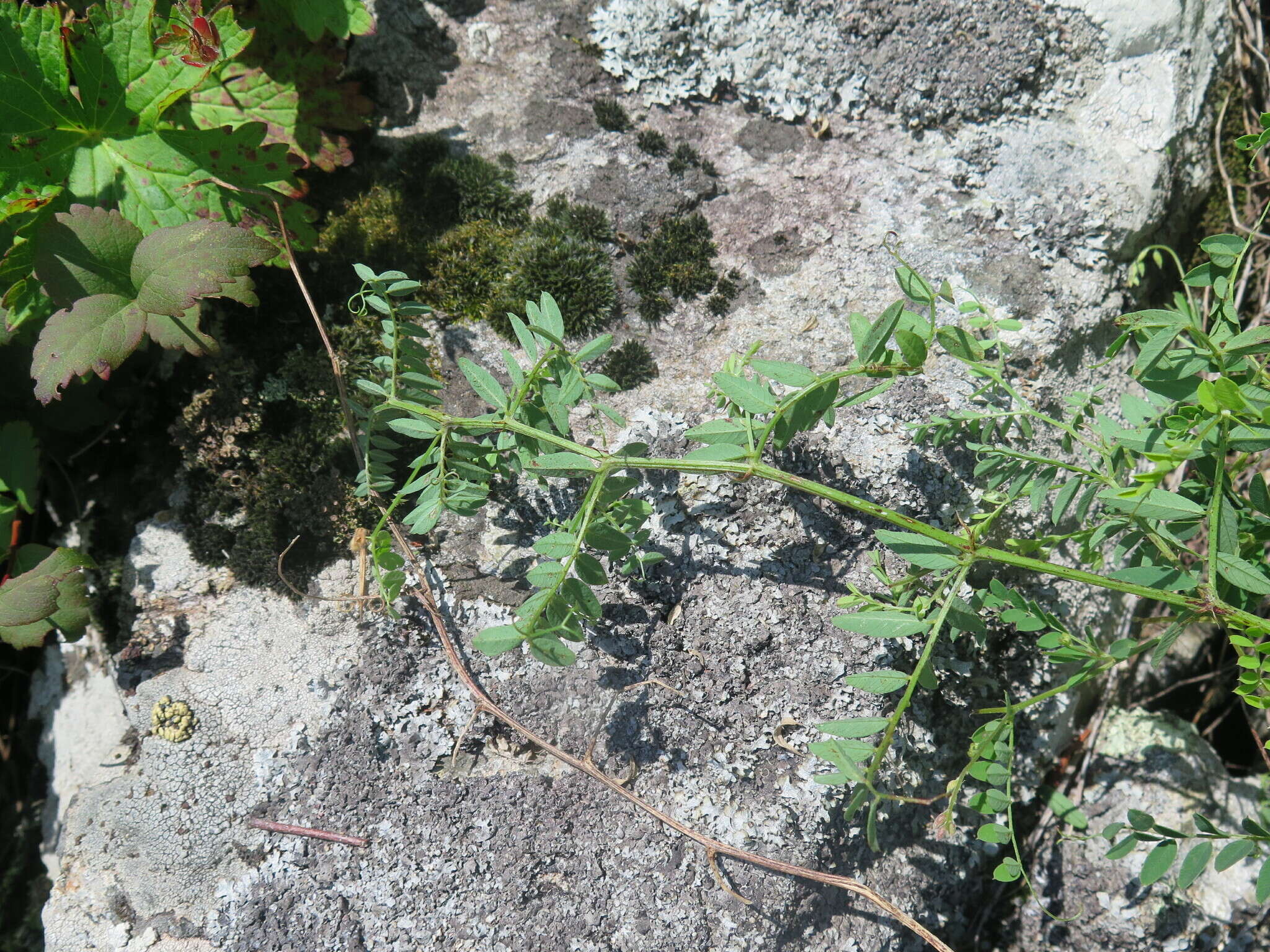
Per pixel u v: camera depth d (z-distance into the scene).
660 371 0.42
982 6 0.44
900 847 0.41
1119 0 0.43
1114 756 0.44
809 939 0.38
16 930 0.45
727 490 0.39
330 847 0.38
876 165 0.45
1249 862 0.41
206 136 0.40
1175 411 0.35
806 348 0.42
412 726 0.38
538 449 0.36
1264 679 0.33
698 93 0.46
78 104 0.39
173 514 0.42
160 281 0.36
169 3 0.40
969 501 0.40
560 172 0.45
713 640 0.39
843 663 0.39
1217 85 0.46
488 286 0.43
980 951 0.43
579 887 0.37
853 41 0.45
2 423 0.43
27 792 0.47
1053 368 0.42
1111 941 0.42
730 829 0.37
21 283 0.38
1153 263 0.47
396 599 0.39
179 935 0.38
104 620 0.42
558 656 0.33
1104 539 0.35
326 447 0.42
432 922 0.37
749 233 0.44
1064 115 0.45
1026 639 0.43
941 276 0.43
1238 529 0.34
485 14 0.47
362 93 0.46
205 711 0.39
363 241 0.44
